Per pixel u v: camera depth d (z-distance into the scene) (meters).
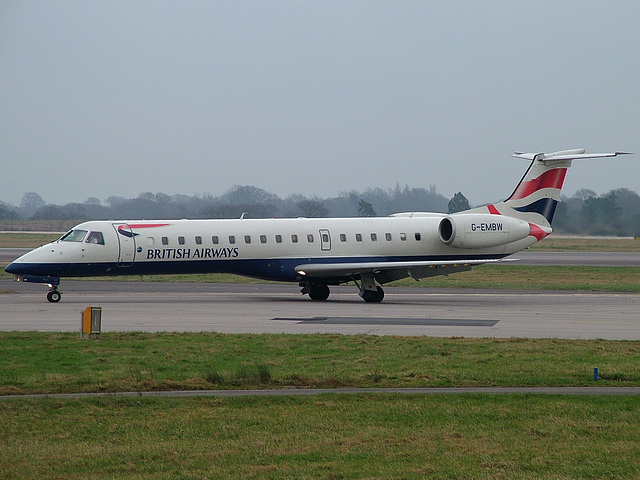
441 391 64.50
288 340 88.81
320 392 63.72
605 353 81.31
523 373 71.06
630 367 73.25
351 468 45.69
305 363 75.19
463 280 197.75
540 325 107.69
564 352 81.88
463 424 54.75
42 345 83.94
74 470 45.28
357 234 151.88
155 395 62.31
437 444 50.34
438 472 45.03
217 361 75.69
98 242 136.25
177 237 140.88
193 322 108.50
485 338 92.31
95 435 51.84
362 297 145.12
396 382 67.50
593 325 107.75
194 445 49.94
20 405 57.81
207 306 131.62
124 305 132.12
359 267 141.88
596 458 47.62
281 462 46.81
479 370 72.25
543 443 50.56
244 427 53.78
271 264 146.00
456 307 133.62
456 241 155.12
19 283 181.25
